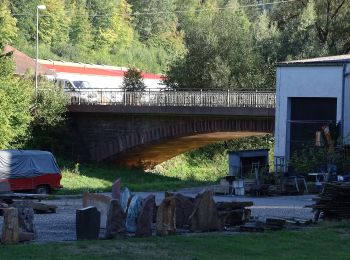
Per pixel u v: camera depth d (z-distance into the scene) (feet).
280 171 153.79
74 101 234.17
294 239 66.95
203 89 248.11
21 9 506.48
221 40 271.49
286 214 96.94
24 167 150.61
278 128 168.76
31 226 69.26
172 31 623.77
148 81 349.00
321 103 164.14
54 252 57.62
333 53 259.39
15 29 449.06
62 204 122.42
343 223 79.56
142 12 609.83
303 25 264.31
